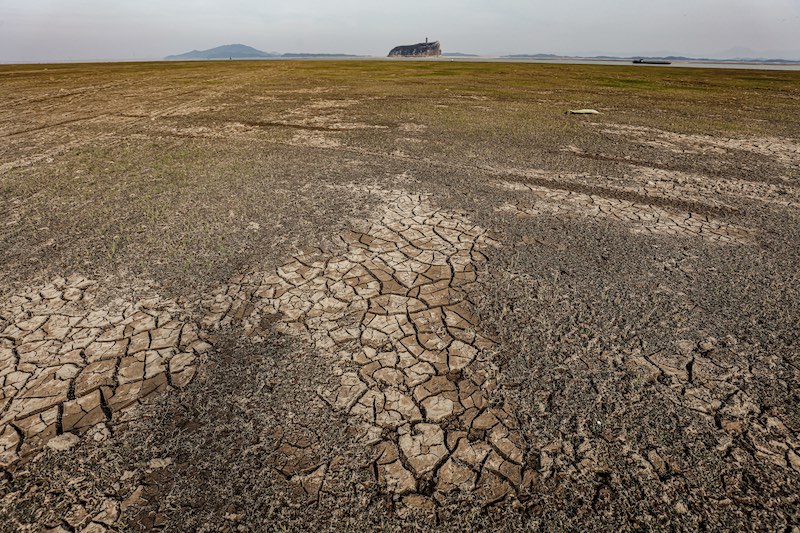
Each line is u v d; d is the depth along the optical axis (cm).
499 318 371
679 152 960
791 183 751
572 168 834
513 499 226
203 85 2541
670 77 3312
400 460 246
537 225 568
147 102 1795
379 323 366
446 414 277
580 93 2102
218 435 260
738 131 1183
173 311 379
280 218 581
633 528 213
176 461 244
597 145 1023
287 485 231
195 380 302
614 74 3634
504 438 260
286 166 834
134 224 557
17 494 227
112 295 401
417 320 370
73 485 231
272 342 341
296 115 1453
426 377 307
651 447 254
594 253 491
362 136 1119
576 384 300
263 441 257
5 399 285
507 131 1177
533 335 349
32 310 379
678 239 529
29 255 474
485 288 418
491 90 2220
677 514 220
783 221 586
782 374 311
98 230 537
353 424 269
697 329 358
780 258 481
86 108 1630
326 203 638
